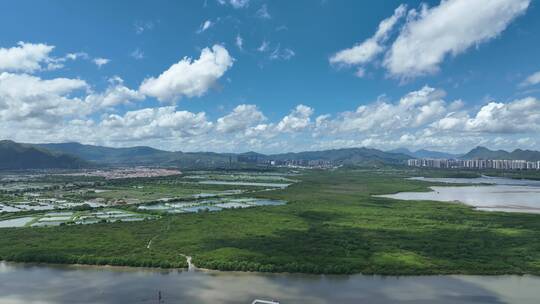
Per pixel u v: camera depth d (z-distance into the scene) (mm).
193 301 128875
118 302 128875
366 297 131875
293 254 173500
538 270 155750
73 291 137375
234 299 130125
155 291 136750
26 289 139250
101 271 156875
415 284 143125
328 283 143750
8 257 170250
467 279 148125
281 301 128250
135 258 165000
